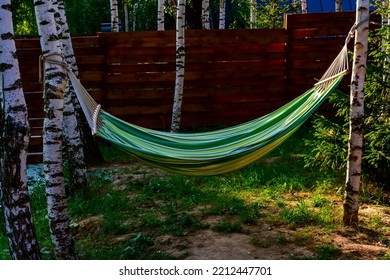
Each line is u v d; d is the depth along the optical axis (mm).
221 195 7211
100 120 5094
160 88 11094
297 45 11023
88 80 10906
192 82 11070
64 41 8617
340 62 5734
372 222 6055
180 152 5547
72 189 7676
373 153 6559
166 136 5812
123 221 6512
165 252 5457
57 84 4797
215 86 11180
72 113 7559
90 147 9297
